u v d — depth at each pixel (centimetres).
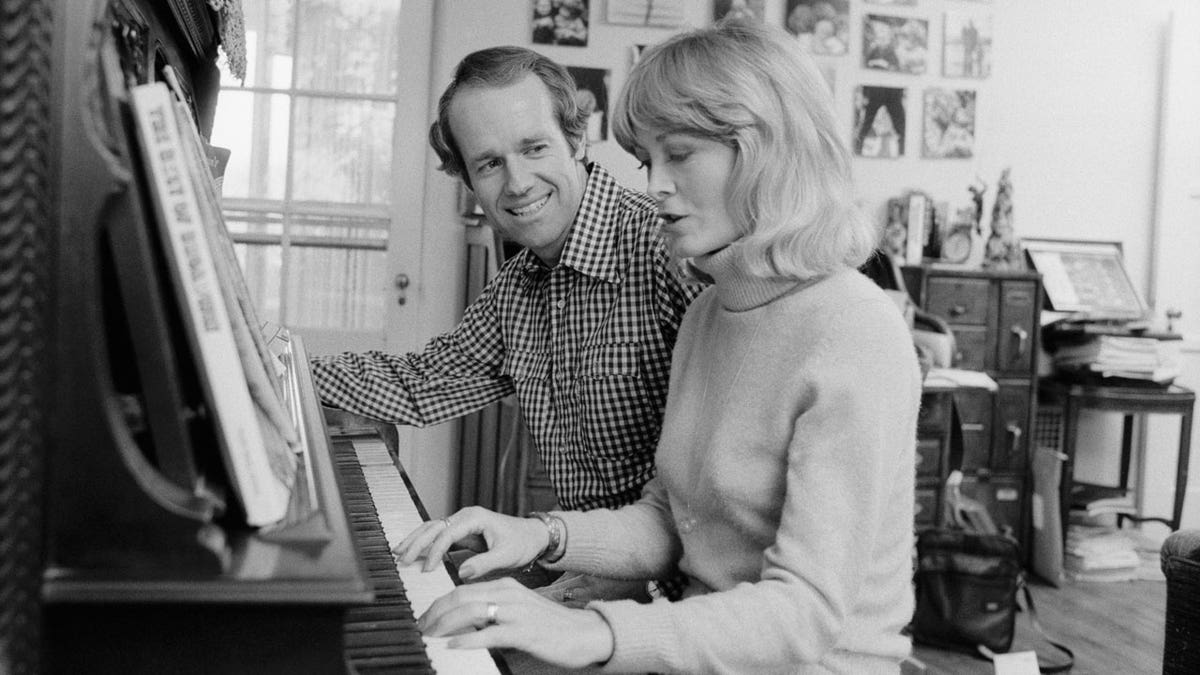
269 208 374
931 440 380
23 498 54
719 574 120
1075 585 409
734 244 114
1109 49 446
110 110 60
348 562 60
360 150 379
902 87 430
